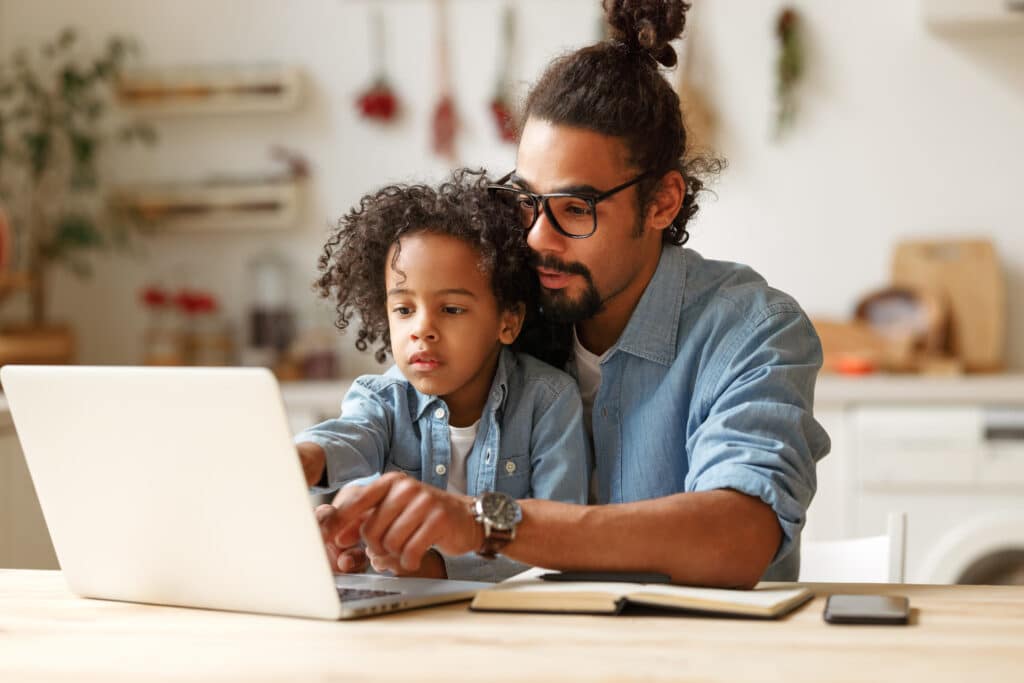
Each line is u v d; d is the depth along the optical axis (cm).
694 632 93
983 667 83
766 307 139
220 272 386
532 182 136
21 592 115
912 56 357
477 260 143
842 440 312
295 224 382
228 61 383
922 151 357
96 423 105
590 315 140
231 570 102
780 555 116
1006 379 317
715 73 364
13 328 355
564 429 144
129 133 382
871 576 161
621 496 146
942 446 306
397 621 98
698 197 166
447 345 142
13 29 387
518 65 372
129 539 107
